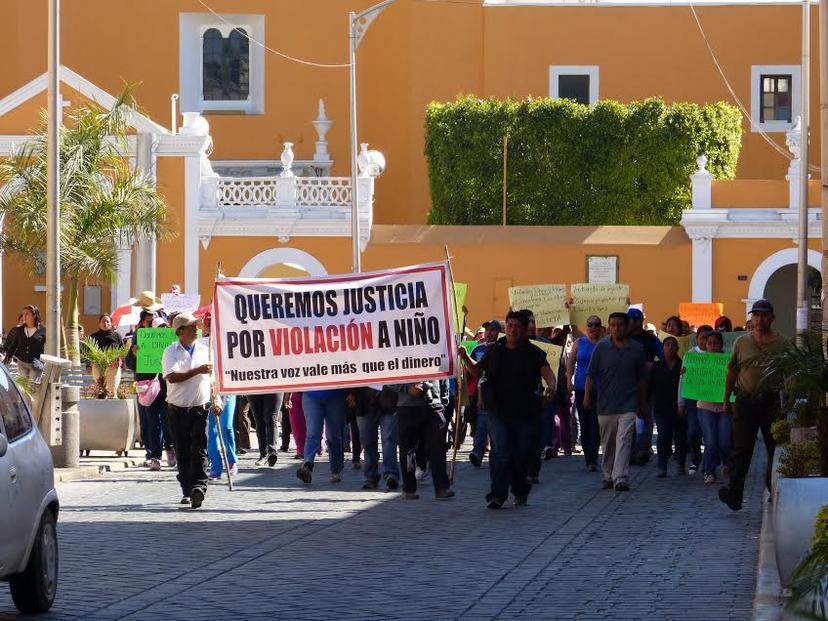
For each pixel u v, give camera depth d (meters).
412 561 13.75
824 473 14.71
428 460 20.41
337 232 41.09
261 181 41.25
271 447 22.84
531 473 20.44
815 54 53.72
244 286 18.89
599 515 17.08
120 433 23.59
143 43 54.59
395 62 54.28
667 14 53.78
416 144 53.91
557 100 45.81
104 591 12.26
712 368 20.44
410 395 18.66
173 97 41.47
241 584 12.56
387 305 18.72
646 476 21.77
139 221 27.70
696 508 17.73
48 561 11.42
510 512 17.38
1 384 11.33
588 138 45.66
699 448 22.06
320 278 18.84
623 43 53.81
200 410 17.75
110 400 23.62
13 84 55.25
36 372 26.67
